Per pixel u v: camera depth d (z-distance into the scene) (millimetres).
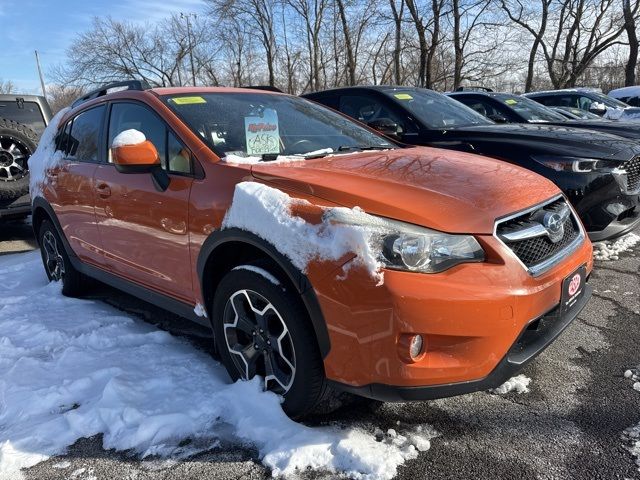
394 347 2047
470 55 23531
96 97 4160
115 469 2264
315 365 2328
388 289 2029
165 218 2961
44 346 3441
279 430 2391
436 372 2076
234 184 2637
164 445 2393
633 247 5262
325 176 2553
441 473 2164
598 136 4938
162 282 3191
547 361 3059
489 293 2102
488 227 2248
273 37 31312
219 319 2742
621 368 2957
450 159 3049
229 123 3213
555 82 26922
